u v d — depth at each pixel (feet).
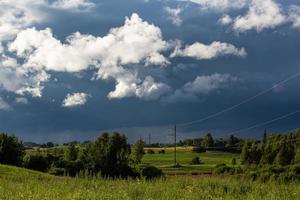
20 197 63.31
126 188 74.49
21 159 347.77
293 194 67.56
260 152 475.31
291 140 456.04
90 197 64.95
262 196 68.74
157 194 69.72
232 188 75.00
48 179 96.17
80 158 345.72
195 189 72.95
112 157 342.03
